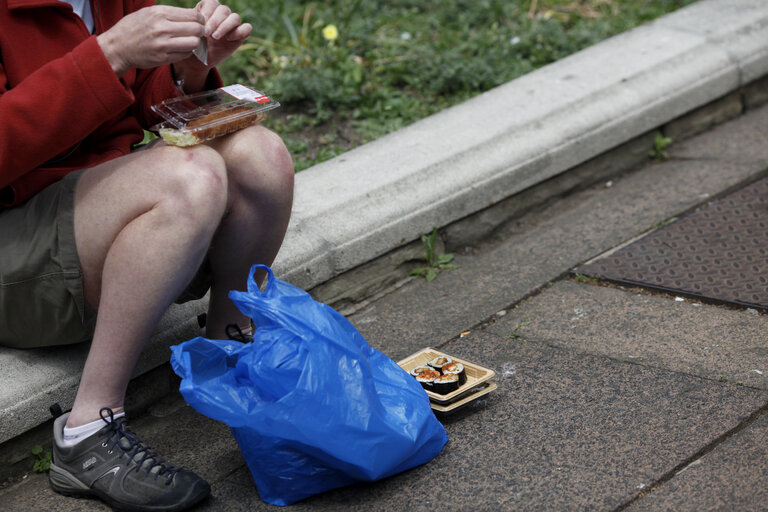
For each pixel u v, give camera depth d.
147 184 2.02
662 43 4.17
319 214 2.98
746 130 4.01
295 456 2.02
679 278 2.89
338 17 4.91
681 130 3.99
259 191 2.23
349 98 4.12
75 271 2.12
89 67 1.94
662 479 2.01
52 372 2.34
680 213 3.34
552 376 2.47
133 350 2.09
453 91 4.27
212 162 2.06
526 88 3.85
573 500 1.98
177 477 2.06
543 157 3.44
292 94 4.11
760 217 3.21
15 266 2.12
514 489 2.04
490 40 4.68
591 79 3.86
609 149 3.70
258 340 2.00
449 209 3.21
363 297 3.06
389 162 3.30
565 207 3.54
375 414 1.99
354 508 2.04
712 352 2.49
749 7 4.50
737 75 4.10
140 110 2.38
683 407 2.26
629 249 3.12
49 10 2.14
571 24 5.02
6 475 2.30
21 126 1.94
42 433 2.35
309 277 2.87
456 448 2.21
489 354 2.62
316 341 1.98
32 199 2.16
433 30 4.95
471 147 3.36
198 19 2.00
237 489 2.16
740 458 2.04
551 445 2.18
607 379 2.42
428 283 3.11
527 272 3.08
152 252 2.00
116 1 2.30
